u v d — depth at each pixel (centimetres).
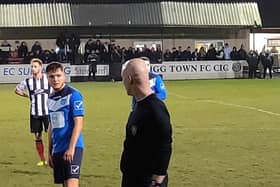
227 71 4119
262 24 4994
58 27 4600
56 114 705
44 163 1112
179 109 2139
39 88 1116
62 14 4603
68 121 705
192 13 4741
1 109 2239
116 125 1697
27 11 4594
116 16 4634
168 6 4703
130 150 491
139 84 489
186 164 1093
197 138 1419
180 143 1341
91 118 1877
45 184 945
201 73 4088
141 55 3981
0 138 1477
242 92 2905
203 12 4766
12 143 1392
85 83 3759
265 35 5059
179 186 913
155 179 482
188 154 1199
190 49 4703
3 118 1925
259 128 1598
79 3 4647
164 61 4034
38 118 1116
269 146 1295
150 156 480
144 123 483
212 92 2938
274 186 912
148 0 4700
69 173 694
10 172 1047
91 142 1374
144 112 485
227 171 1027
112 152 1236
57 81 707
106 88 3275
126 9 4659
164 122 480
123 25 4622
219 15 4788
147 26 4647
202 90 3072
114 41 4481
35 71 1122
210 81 3828
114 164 1102
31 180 978
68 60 3922
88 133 1530
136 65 491
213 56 4119
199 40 4819
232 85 3422
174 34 4759
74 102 702
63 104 704
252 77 4109
